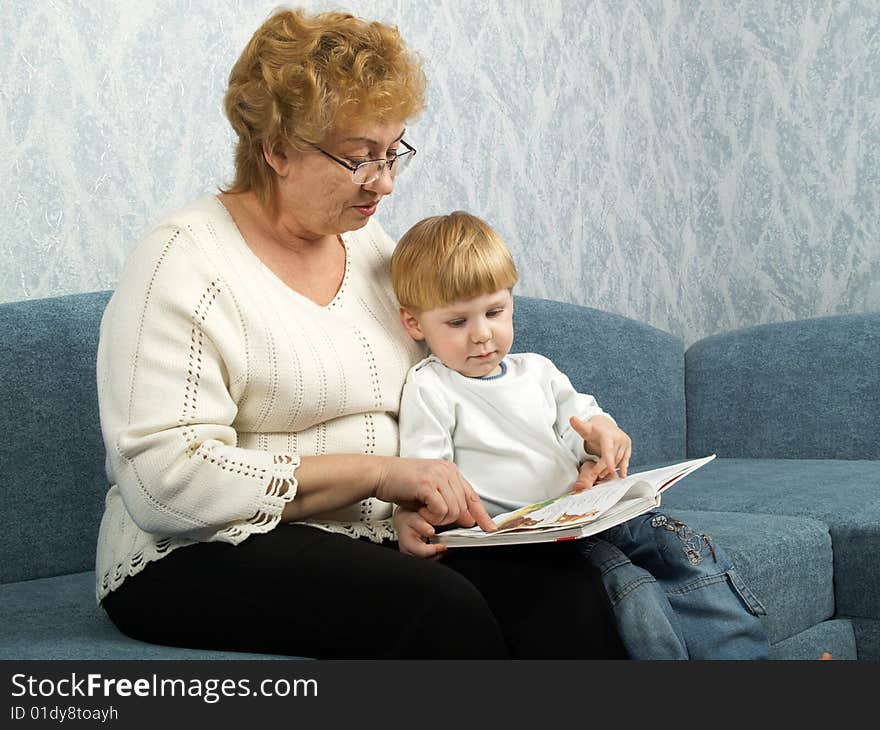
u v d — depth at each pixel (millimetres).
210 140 2137
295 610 1138
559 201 2939
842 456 2766
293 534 1191
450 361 1466
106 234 1974
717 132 3387
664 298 3283
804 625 1799
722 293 3387
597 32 3064
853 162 3152
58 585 1590
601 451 1422
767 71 3297
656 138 3266
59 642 1228
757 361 2918
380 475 1246
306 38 1282
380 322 1480
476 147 2713
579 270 2996
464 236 1439
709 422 2963
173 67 2078
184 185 2094
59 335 1721
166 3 2066
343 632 1126
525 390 1481
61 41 1914
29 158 1871
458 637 1090
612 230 3104
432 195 2607
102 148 1969
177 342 1221
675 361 2961
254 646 1175
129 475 1186
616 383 2732
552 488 1447
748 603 1404
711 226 3391
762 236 3322
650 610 1221
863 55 3125
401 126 1332
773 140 3291
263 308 1303
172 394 1201
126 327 1232
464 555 1327
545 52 2902
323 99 1250
